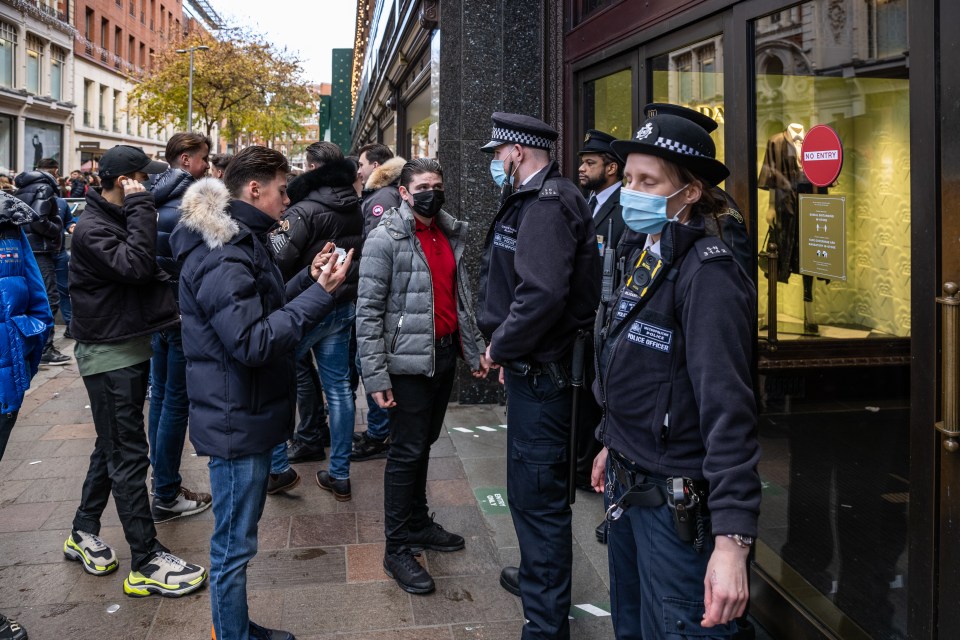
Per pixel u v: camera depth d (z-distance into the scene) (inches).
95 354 122.7
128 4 1771.7
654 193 69.7
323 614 119.5
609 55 177.5
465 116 231.3
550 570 102.6
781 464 113.0
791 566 109.3
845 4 98.7
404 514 130.3
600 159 153.7
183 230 97.5
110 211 124.4
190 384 98.9
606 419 78.4
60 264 348.5
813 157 105.7
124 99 1755.7
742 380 66.2
